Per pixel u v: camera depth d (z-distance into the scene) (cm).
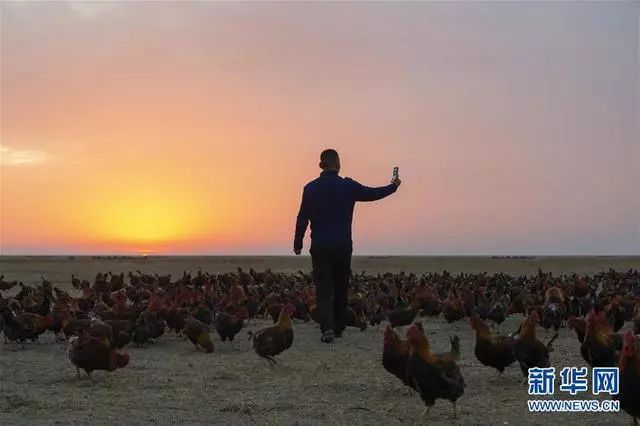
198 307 2159
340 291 1970
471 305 2423
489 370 1458
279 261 14850
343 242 1905
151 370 1483
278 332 1508
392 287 3111
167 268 9931
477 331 1338
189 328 1783
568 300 2423
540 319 2056
